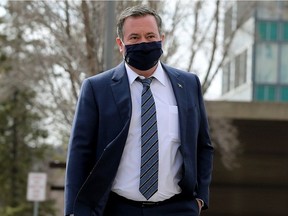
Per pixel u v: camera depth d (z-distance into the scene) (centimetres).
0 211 3950
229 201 3644
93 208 500
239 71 4541
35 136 4041
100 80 514
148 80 513
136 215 504
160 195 504
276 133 3547
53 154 4019
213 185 3647
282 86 4475
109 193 504
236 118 3148
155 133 501
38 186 2473
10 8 1712
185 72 537
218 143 2452
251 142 3588
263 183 3659
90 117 507
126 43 508
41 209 3962
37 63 1733
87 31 1577
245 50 4503
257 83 4462
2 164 4103
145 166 498
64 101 1673
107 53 1368
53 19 1625
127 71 515
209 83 1975
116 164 496
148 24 506
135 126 502
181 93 517
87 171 511
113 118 501
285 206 3662
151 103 506
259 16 4322
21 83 2020
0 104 3872
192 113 518
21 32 1862
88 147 508
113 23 1373
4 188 4125
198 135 534
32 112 3972
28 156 4091
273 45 4444
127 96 504
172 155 505
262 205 3669
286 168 3641
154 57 506
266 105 3219
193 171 511
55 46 1636
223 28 2197
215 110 3069
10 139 4091
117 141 495
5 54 2797
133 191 500
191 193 515
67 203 502
